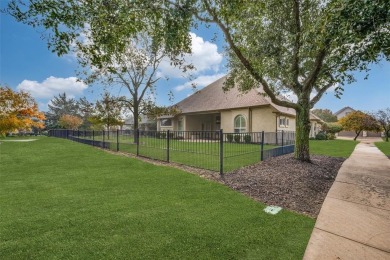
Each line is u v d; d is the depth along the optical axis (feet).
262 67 24.81
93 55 14.05
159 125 104.42
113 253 8.57
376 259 8.54
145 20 15.67
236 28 21.52
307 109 28.55
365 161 31.71
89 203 13.76
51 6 11.07
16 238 9.57
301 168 24.43
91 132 53.26
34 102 80.74
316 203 14.89
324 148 50.85
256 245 9.33
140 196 15.16
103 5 12.96
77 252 8.61
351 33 11.59
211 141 23.94
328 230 10.82
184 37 18.17
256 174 21.39
